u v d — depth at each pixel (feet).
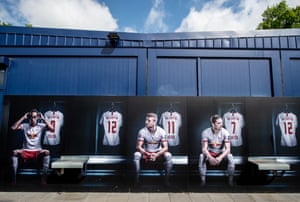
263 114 12.82
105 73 14.51
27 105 13.01
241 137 12.67
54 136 12.76
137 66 14.52
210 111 12.86
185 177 12.42
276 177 12.45
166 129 12.74
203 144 12.62
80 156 12.53
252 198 11.53
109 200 11.10
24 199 11.27
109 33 14.89
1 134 12.76
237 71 14.69
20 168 12.58
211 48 14.78
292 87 14.43
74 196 11.73
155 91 14.32
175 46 15.42
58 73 14.42
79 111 12.92
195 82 14.53
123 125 12.80
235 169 12.45
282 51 14.82
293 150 12.51
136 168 12.49
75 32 15.16
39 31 15.02
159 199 11.26
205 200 11.20
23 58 14.46
